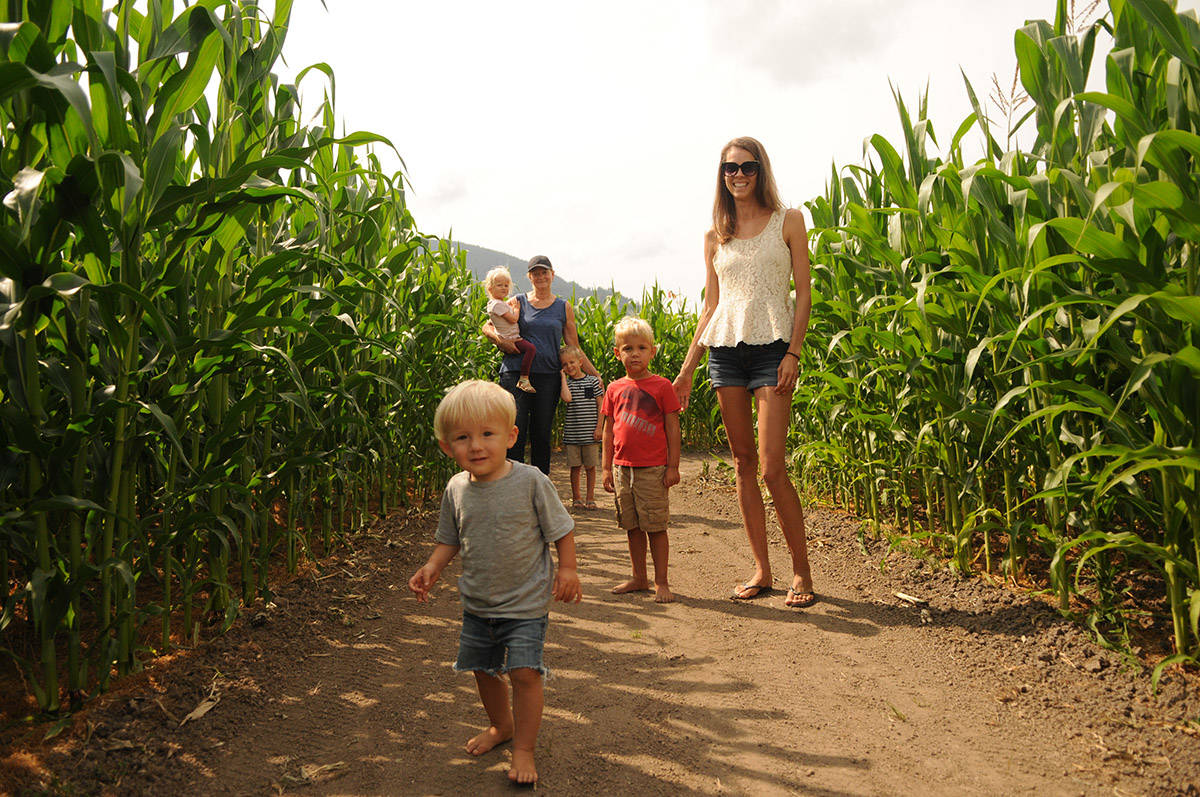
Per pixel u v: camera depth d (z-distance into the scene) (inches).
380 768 71.2
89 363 79.1
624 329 128.2
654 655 100.9
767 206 124.1
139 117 72.7
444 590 132.2
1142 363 71.5
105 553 77.7
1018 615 104.1
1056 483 89.2
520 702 69.8
